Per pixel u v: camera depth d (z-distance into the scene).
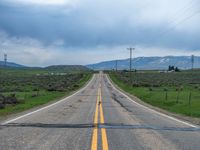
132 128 15.02
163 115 23.06
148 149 10.03
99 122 17.08
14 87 75.00
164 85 82.38
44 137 11.98
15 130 13.76
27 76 153.75
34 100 39.53
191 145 10.91
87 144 10.63
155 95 48.72
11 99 34.84
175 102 35.78
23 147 10.01
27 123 16.33
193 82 95.94
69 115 21.05
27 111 24.39
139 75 159.62
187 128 15.60
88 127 15.02
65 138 11.81
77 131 13.66
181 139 12.15
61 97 48.44
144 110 27.45
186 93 48.97
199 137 12.75
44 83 97.31
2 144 10.48
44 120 17.81
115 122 17.33
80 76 151.62
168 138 12.31
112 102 37.66
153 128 15.23
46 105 31.70
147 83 90.06
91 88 82.56
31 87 76.75
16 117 19.52
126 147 10.27
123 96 53.16
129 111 25.67
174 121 18.89
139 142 11.24
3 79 118.12
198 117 22.95
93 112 23.70
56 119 18.42
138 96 53.34
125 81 112.94
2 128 14.40
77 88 83.00
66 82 107.00
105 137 12.13
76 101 38.78
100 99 43.19
